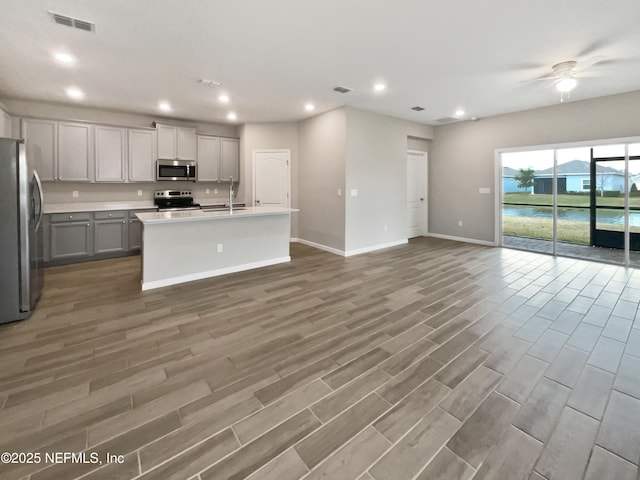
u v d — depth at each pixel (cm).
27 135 480
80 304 331
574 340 254
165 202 613
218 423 168
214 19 264
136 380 204
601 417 170
